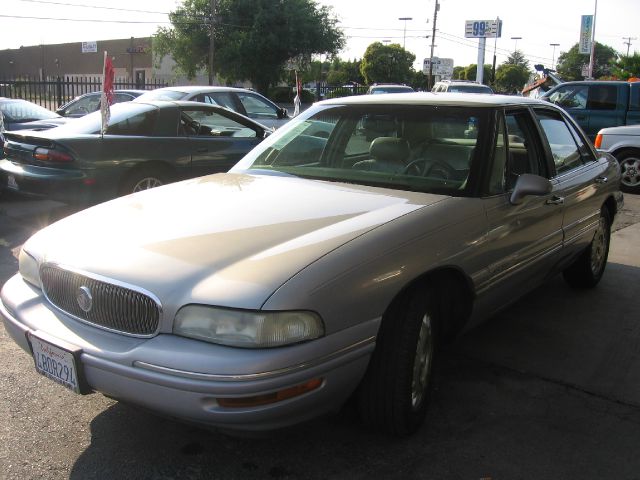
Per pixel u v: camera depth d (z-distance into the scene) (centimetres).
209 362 228
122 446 292
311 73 4100
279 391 232
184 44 3978
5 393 336
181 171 733
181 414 234
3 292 300
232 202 315
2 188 724
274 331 230
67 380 258
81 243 279
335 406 262
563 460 288
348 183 352
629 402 343
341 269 251
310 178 364
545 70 1930
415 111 378
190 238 270
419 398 303
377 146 372
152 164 710
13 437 296
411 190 338
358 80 6862
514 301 397
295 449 292
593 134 1278
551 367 385
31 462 278
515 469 280
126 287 247
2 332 414
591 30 4075
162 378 232
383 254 268
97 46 5859
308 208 304
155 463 280
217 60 3950
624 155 1062
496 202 340
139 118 709
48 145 654
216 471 275
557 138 450
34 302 284
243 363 226
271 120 1131
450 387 356
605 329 448
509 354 403
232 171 394
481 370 379
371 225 280
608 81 1277
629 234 751
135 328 248
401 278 271
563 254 439
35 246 296
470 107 365
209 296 235
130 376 239
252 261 248
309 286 239
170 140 719
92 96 1430
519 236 362
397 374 278
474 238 318
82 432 302
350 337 251
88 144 658
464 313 334
